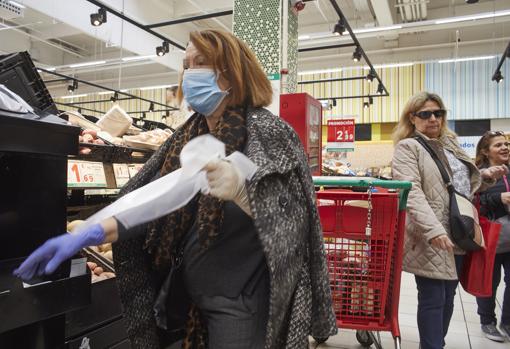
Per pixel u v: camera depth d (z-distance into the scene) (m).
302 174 1.04
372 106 13.62
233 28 3.51
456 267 2.34
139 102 16.70
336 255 1.99
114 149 2.29
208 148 0.84
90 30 9.20
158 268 1.19
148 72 16.44
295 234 0.97
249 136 1.05
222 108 1.16
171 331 1.27
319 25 12.49
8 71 1.39
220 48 1.11
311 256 1.08
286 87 3.36
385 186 1.80
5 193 1.19
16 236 1.21
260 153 0.96
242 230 1.07
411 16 11.08
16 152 1.08
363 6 10.57
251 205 0.87
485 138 3.25
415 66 13.16
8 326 1.00
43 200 1.26
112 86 17.05
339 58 14.16
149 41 10.97
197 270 1.10
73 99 17.78
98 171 2.26
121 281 1.19
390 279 1.98
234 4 3.52
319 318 1.08
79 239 0.80
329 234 1.95
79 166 2.13
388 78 13.45
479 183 2.37
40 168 1.25
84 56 14.70
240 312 1.06
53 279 1.13
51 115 1.25
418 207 2.07
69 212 2.39
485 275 2.25
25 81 1.44
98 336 1.69
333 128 6.45
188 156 0.82
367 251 1.93
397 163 2.25
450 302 2.33
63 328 1.33
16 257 1.21
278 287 0.91
